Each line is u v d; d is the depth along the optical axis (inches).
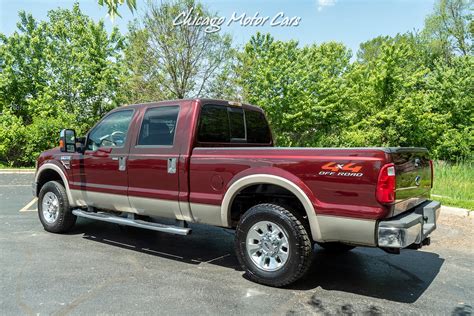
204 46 759.7
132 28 757.3
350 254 219.9
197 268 191.3
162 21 746.2
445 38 1275.8
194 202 186.9
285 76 652.1
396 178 147.8
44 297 152.5
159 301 150.4
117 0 137.2
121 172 215.2
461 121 719.7
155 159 199.9
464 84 708.7
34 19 961.5
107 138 227.0
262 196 187.2
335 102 674.2
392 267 197.3
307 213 156.5
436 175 462.6
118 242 237.6
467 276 185.0
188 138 191.6
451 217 307.3
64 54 855.1
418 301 154.8
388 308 147.8
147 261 201.3
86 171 233.5
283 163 162.2
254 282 172.4
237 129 222.2
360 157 146.1
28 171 691.4
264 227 169.3
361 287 169.3
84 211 239.5
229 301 151.5
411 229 146.7
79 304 146.6
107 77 824.3
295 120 668.7
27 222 287.0
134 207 212.4
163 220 287.7
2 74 905.5
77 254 210.5
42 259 200.4
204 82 775.1
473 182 434.9
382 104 664.4
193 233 264.7
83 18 960.9
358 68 712.4
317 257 214.2
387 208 143.4
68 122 785.6
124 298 152.6
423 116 644.1
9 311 140.1
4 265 190.1
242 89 729.0
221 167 178.2
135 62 751.1
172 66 750.5
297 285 170.1
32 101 858.1
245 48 749.3
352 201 147.3
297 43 725.3
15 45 920.9
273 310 144.2
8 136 747.4
